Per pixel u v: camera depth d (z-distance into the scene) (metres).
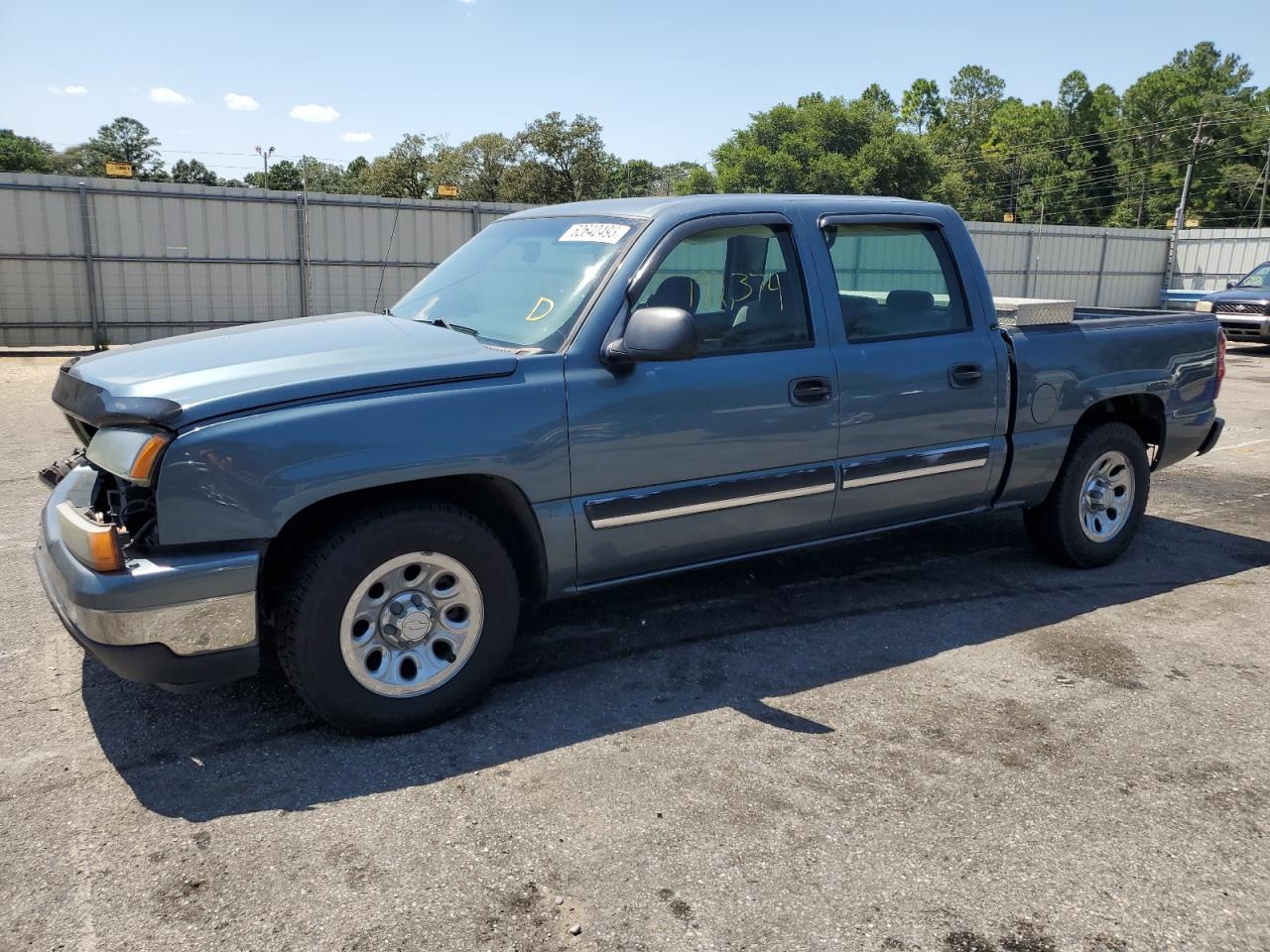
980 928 2.41
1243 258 32.66
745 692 3.72
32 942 2.31
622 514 3.58
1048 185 99.69
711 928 2.39
